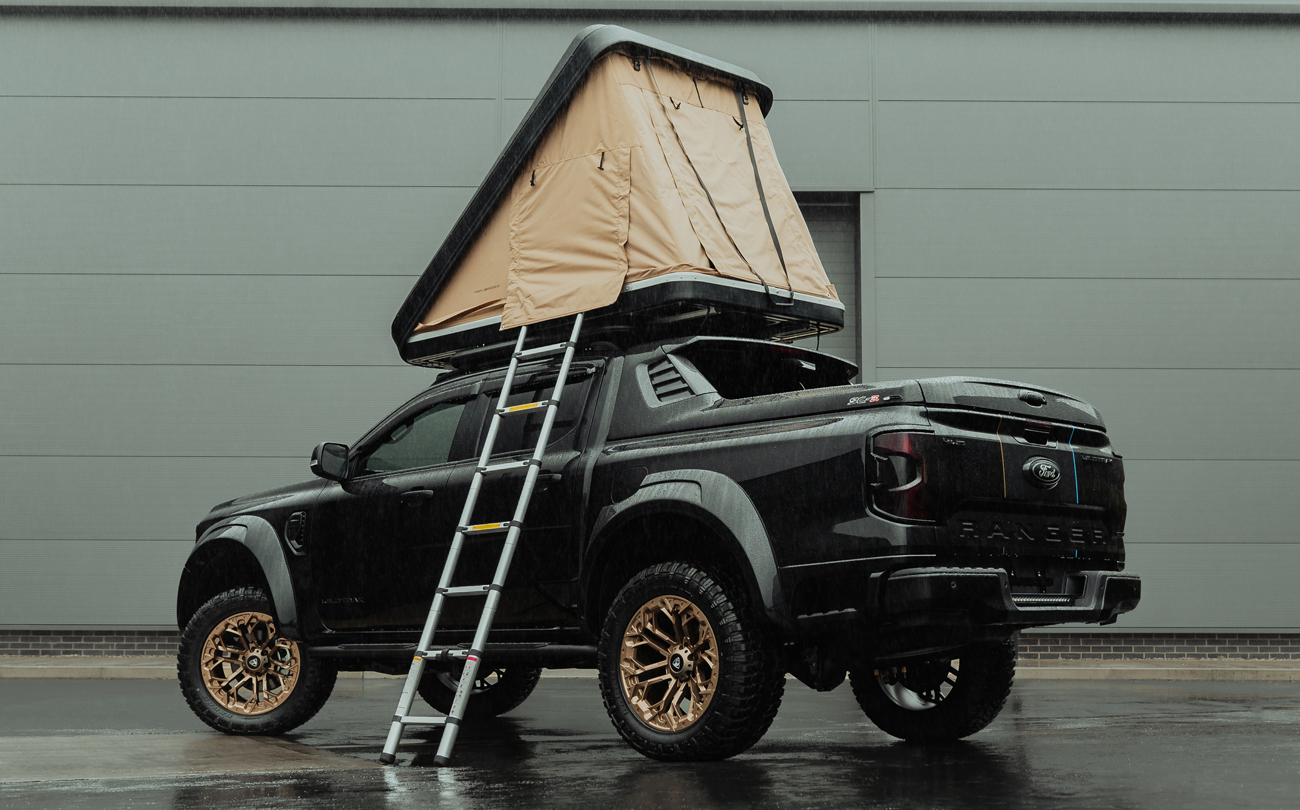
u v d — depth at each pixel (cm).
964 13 1460
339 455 644
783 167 1452
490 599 544
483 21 1466
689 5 1455
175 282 1445
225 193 1454
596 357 591
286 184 1455
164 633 1418
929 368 1427
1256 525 1398
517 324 626
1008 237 1440
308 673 662
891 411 471
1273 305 1423
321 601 647
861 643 506
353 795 430
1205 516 1402
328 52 1467
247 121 1462
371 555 629
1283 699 933
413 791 440
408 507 617
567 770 502
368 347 1439
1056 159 1447
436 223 1450
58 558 1416
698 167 621
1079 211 1439
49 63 1469
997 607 460
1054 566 509
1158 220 1436
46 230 1451
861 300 1438
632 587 517
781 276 631
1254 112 1446
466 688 532
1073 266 1434
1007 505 486
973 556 472
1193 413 1413
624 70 620
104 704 920
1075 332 1427
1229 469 1405
